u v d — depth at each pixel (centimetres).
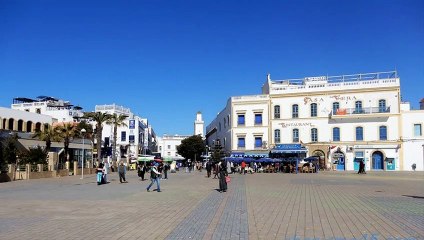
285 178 3797
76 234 991
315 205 1560
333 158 6269
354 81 6259
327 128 6331
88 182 3256
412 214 1310
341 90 6281
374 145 6097
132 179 3738
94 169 5138
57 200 1783
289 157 6141
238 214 1318
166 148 13462
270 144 6594
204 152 9750
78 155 6034
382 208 1466
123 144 8206
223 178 2250
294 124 6506
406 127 5994
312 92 6431
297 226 1089
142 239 930
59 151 5478
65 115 7244
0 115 4941
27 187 2662
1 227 1091
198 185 2812
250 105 6750
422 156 5906
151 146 11094
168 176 4438
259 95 6712
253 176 4300
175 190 2353
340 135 6262
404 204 1595
